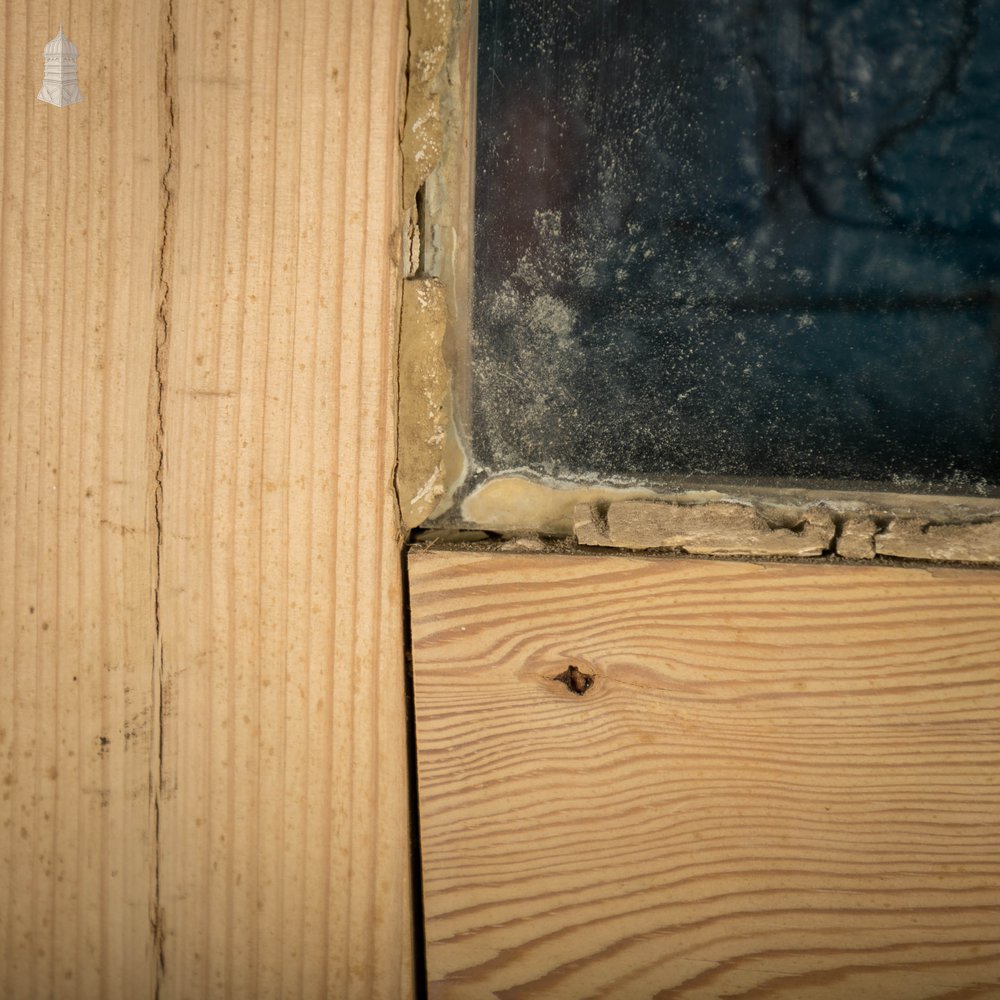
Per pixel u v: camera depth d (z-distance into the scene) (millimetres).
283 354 290
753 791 285
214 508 293
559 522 292
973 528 281
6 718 298
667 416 289
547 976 292
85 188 290
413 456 291
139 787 297
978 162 280
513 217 290
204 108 288
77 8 288
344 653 293
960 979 282
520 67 288
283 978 297
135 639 295
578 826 289
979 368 282
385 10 285
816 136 283
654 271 287
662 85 285
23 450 294
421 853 293
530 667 288
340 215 288
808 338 285
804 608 282
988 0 279
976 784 280
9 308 292
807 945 286
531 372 291
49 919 300
